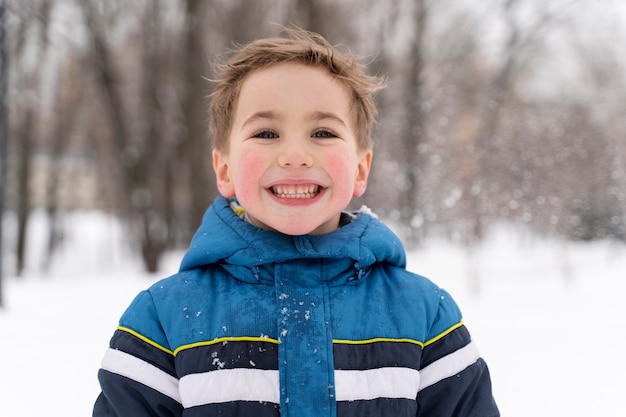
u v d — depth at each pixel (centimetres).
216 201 160
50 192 1688
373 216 163
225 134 156
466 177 756
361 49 1370
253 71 146
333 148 138
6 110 725
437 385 141
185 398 128
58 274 1606
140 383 132
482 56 1250
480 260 1028
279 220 136
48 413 345
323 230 153
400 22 1375
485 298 719
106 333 561
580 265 984
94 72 1291
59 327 588
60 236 1953
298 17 1279
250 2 1323
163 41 1434
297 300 135
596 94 1120
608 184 751
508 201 744
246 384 126
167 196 1477
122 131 1317
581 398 363
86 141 1706
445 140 850
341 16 1347
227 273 145
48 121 1625
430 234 954
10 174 1558
